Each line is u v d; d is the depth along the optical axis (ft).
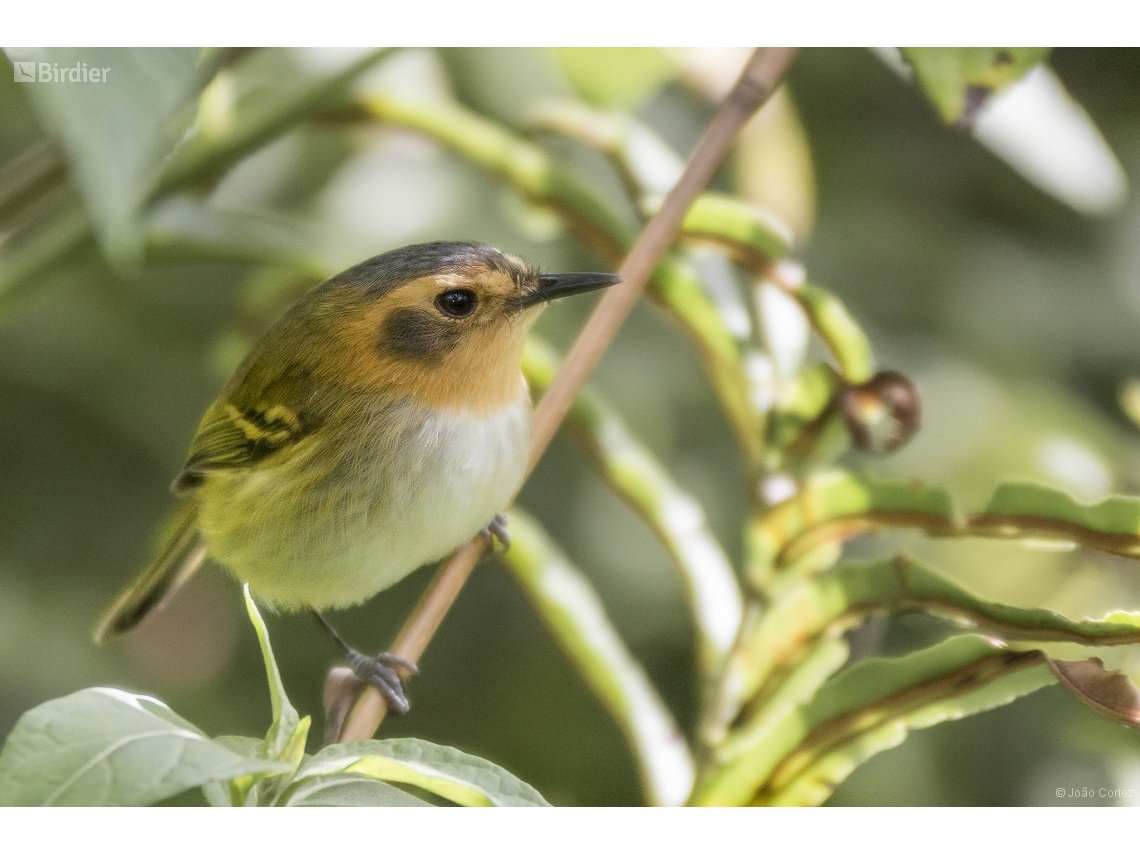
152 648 7.79
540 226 7.45
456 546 7.43
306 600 7.45
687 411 7.72
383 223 7.64
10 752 6.63
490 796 7.15
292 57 7.49
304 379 7.43
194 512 7.50
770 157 7.50
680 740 7.32
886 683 7.25
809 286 7.36
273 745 7.16
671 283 7.38
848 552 7.59
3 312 7.40
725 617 7.33
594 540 7.72
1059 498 7.26
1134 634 7.21
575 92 7.49
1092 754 7.52
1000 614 7.23
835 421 7.34
